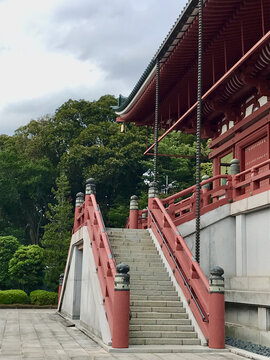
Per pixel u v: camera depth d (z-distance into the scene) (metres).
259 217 12.91
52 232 37.06
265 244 12.48
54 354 9.66
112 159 43.00
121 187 47.41
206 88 18.38
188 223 15.03
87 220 15.91
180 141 47.19
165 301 12.05
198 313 11.32
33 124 55.75
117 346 10.02
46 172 50.25
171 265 13.24
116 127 46.34
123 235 15.18
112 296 11.23
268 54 13.88
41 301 31.06
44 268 38.03
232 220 14.25
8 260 40.34
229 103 18.48
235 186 14.68
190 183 43.44
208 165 39.31
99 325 11.83
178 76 17.62
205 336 10.73
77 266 18.66
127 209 43.09
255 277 12.45
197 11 13.06
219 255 14.16
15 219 52.34
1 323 17.92
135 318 11.38
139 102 20.45
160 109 21.17
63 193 40.19
